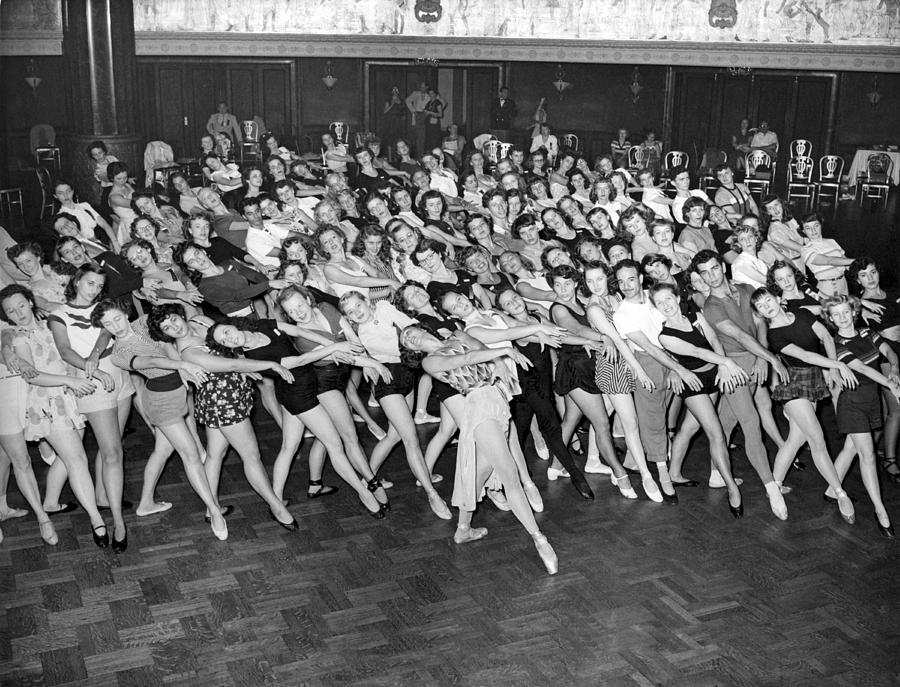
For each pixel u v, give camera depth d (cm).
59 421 474
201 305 589
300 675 388
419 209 791
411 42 1814
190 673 389
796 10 1748
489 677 388
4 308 458
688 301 556
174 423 486
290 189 766
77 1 1312
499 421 473
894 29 1730
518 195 804
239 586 458
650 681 384
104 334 481
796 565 477
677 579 463
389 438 543
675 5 1775
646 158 1725
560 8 1795
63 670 391
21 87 1638
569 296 551
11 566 475
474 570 474
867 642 410
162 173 1374
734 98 1852
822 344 520
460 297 510
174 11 1752
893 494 557
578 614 433
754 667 393
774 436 544
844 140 1847
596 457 589
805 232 713
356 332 543
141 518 528
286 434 517
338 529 519
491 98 1909
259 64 1809
